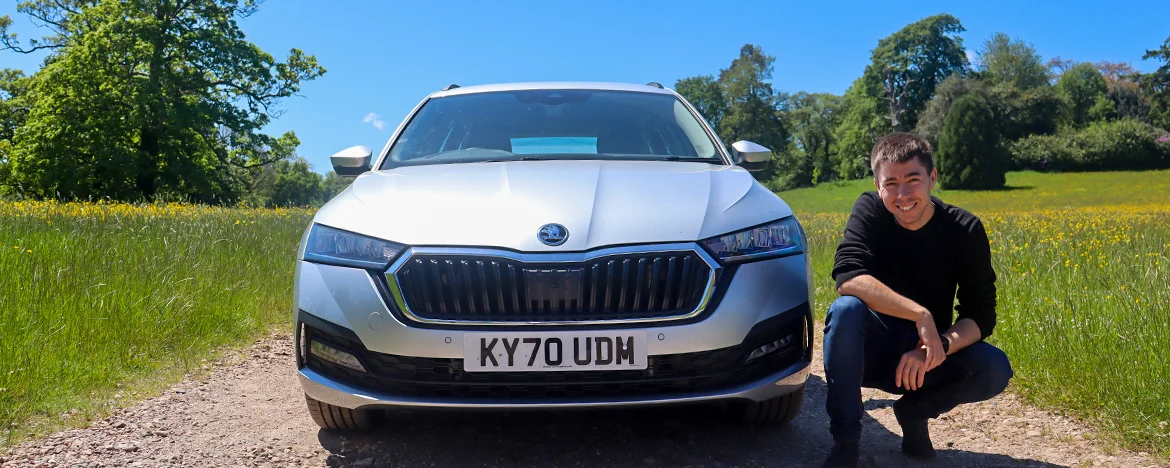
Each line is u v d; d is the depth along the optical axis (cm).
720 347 257
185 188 3353
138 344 416
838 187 7944
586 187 290
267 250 684
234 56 3362
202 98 3419
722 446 292
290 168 7506
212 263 584
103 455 279
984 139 6562
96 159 3084
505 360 253
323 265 274
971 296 266
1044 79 10038
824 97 9625
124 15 3312
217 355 438
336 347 269
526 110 404
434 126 397
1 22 3416
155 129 3269
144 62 3244
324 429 314
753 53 8569
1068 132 8000
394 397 260
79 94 3144
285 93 3588
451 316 256
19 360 344
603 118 395
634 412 334
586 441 298
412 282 259
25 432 296
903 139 258
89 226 667
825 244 984
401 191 298
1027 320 424
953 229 263
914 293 270
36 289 431
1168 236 880
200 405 346
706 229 266
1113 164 7481
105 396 347
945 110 8075
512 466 272
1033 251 719
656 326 254
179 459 279
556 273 254
